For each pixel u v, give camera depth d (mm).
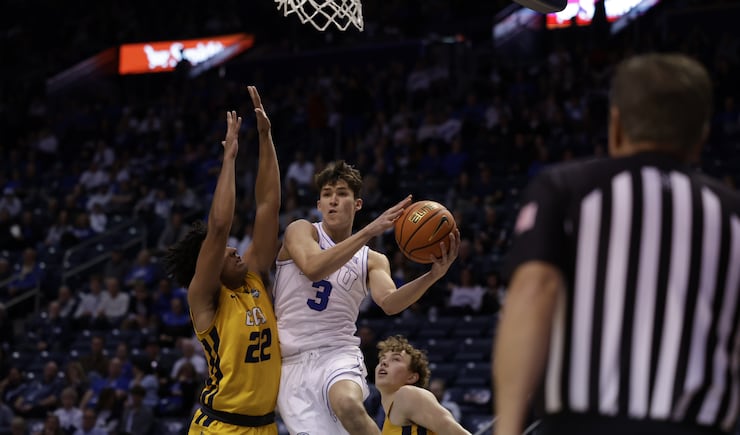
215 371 4598
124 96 24391
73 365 12562
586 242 2021
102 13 25828
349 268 4848
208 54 24453
